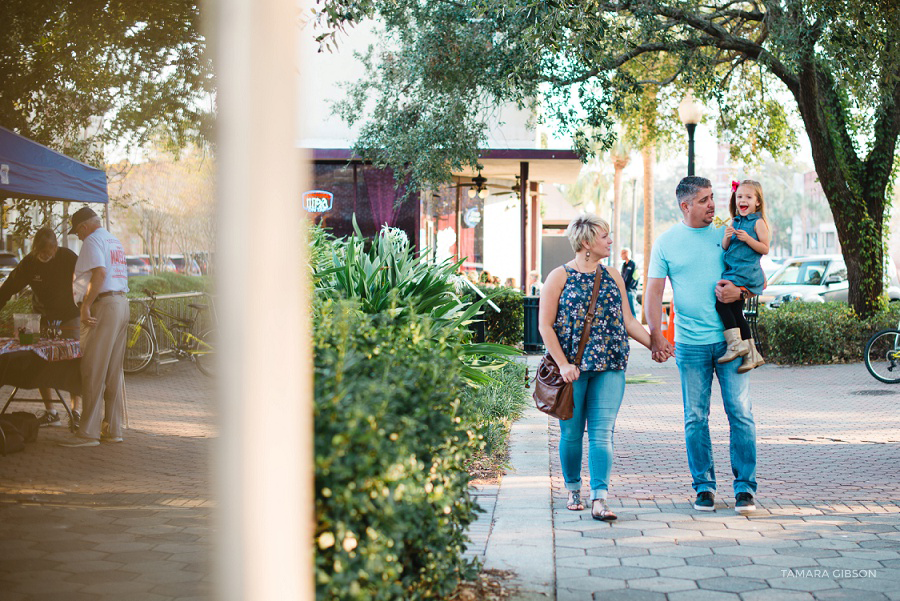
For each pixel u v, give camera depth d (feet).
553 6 37.29
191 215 36.52
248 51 7.88
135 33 30.66
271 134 7.90
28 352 23.98
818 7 39.88
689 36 46.06
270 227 7.91
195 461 22.12
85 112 31.42
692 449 18.54
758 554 15.23
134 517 17.04
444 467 11.48
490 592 12.94
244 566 8.00
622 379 17.98
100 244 24.27
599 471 17.70
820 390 39.34
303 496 8.12
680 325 18.70
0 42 30.04
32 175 23.73
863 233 52.37
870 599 12.95
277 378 7.95
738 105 64.80
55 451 23.22
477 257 70.28
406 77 52.42
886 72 42.42
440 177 50.88
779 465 23.41
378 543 9.37
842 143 52.75
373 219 62.23
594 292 17.81
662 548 15.60
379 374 11.02
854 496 19.71
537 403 18.01
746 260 18.13
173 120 31.48
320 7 37.83
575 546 15.72
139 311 39.34
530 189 75.66
